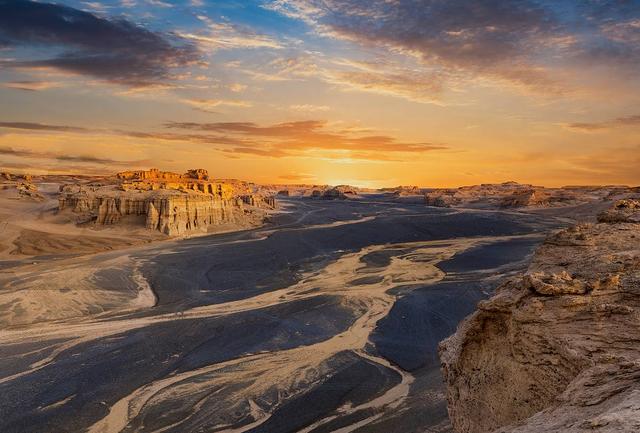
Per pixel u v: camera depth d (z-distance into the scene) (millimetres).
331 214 156875
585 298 12219
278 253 78062
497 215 136750
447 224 118500
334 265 68938
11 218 99125
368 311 44469
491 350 14289
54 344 36531
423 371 30297
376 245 89875
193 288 55406
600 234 15906
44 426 24391
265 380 29406
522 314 12719
